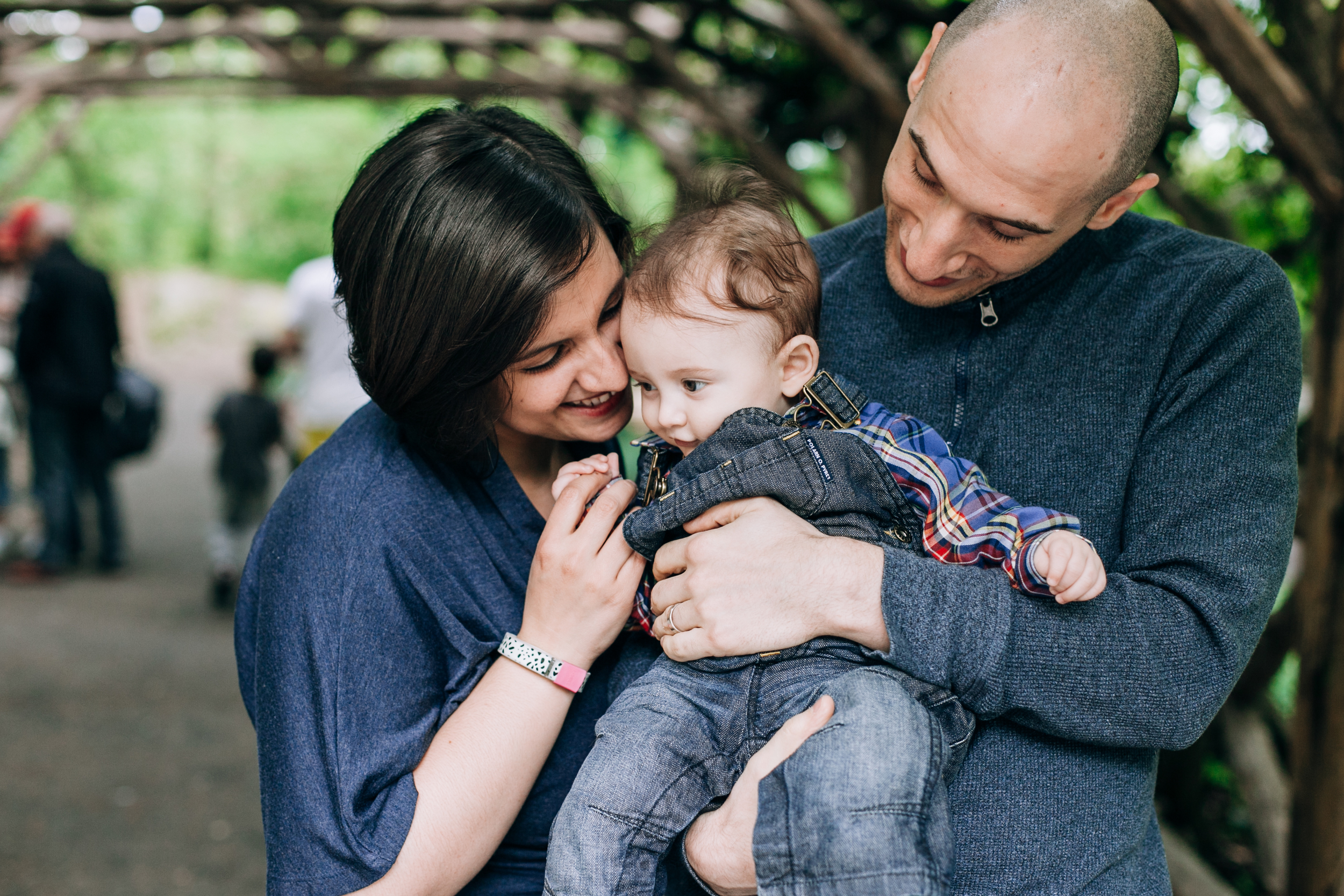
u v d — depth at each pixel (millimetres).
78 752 3965
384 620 1206
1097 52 1029
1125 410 1225
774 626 1188
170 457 11148
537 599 1259
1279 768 2998
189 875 3160
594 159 1404
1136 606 1120
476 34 7012
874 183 4559
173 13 6367
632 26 5422
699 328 1267
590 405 1298
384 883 1145
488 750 1207
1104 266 1278
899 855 1018
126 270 21641
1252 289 1200
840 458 1242
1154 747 1140
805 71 5125
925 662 1124
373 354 1190
